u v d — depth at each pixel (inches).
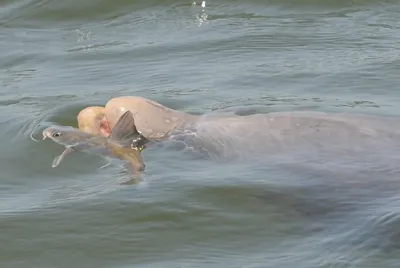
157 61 701.3
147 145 482.3
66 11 860.6
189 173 454.0
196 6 858.8
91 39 787.4
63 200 433.4
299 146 462.6
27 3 882.1
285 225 402.0
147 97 595.2
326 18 804.0
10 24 841.5
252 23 800.9
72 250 385.7
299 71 647.1
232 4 854.5
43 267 374.0
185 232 396.8
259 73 648.4
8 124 546.6
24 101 607.2
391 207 410.6
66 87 644.7
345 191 428.5
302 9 832.3
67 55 737.6
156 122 490.9
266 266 361.1
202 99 586.2
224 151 471.2
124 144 481.4
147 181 447.5
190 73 661.9
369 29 765.3
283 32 764.0
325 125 472.1
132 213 414.3
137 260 375.6
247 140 473.1
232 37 755.4
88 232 399.5
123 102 496.1
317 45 722.8
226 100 581.6
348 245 376.5
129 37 787.4
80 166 473.7
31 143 507.5
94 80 661.3
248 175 448.1
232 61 689.6
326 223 402.6
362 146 456.4
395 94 589.9
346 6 831.7
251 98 584.4
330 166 446.6
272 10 835.4
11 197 445.7
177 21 824.3
